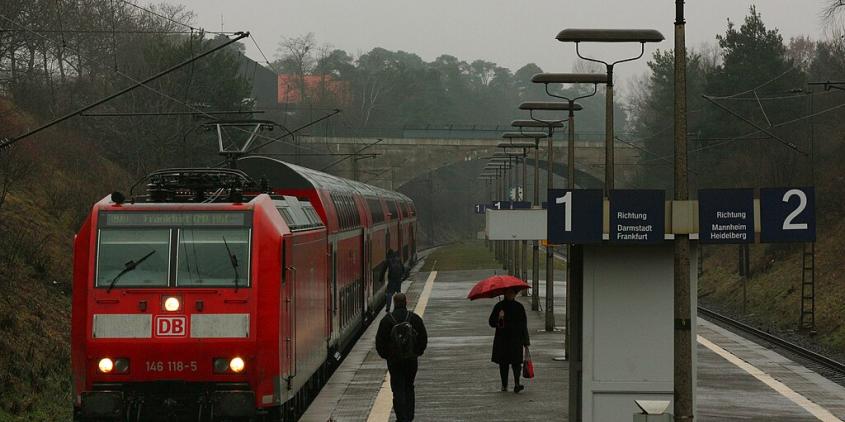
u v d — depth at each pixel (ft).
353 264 170.40
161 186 98.02
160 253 90.38
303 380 103.65
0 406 103.76
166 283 89.66
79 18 420.77
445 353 157.69
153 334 89.20
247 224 90.79
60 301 163.02
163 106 317.01
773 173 371.35
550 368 140.15
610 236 79.36
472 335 182.80
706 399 114.62
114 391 89.40
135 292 89.56
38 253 175.01
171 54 343.26
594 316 86.79
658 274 86.48
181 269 90.02
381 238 244.42
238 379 89.04
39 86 329.93
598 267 86.63
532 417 103.30
